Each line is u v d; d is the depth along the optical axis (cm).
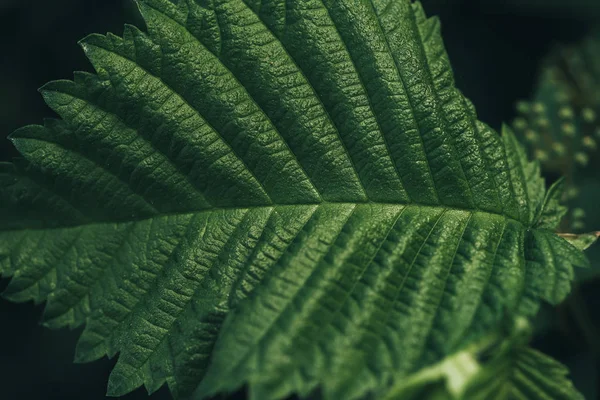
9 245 13
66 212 13
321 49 14
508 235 13
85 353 13
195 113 13
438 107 14
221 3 13
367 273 13
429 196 14
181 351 13
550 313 16
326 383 11
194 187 13
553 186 14
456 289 12
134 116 13
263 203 13
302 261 13
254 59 13
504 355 12
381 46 14
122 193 13
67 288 13
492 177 14
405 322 12
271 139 13
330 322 12
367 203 13
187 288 13
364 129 14
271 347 12
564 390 12
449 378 12
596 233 14
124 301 13
